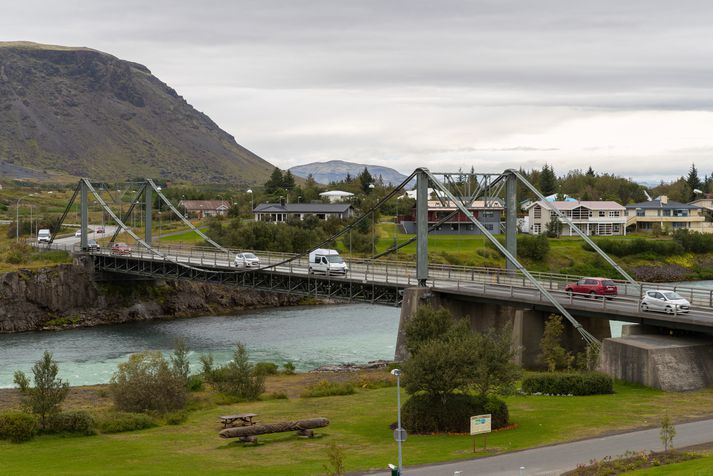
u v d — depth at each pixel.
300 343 95.12
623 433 40.66
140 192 139.75
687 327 54.81
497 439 40.91
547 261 160.75
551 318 65.75
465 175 80.56
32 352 93.75
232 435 42.91
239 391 58.72
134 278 130.00
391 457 38.19
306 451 40.88
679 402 48.06
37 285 119.81
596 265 164.50
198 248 141.50
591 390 51.78
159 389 52.78
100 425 47.72
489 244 159.62
